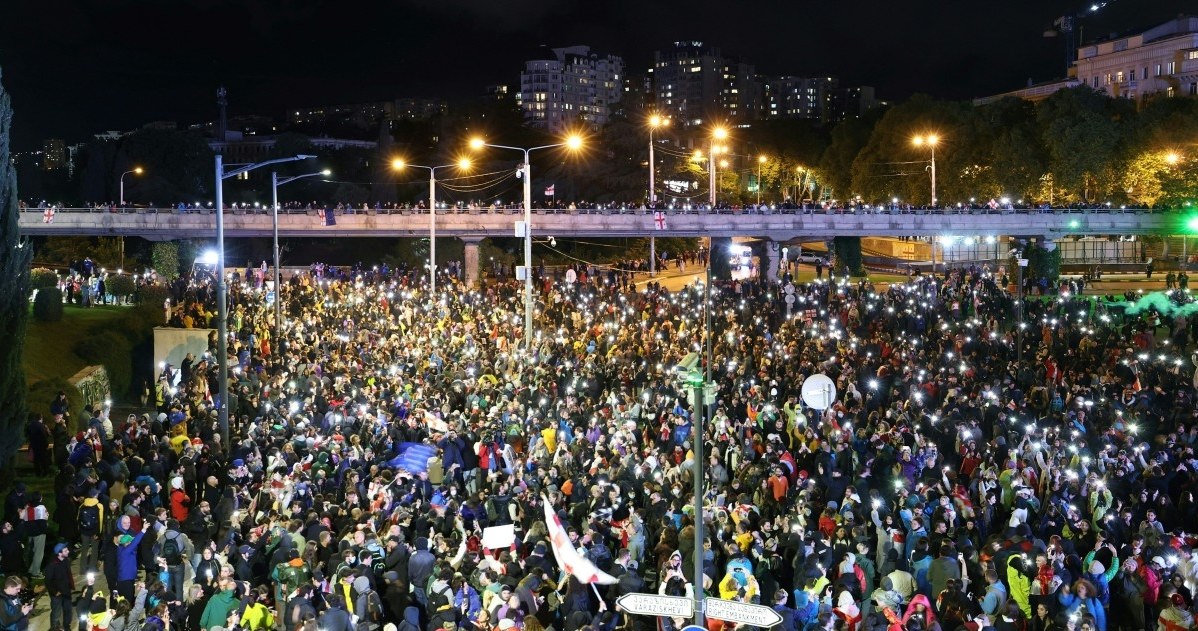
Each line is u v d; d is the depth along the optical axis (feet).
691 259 345.72
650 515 63.98
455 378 106.83
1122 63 540.11
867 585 56.29
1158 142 304.09
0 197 85.61
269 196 451.12
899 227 266.57
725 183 422.41
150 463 75.41
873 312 163.22
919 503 63.05
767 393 98.63
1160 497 67.77
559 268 301.84
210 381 106.93
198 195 409.69
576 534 60.80
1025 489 67.00
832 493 71.56
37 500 67.87
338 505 67.62
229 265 354.74
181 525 66.03
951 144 344.49
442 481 72.64
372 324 152.56
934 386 100.42
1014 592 55.21
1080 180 310.24
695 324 150.00
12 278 86.89
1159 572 55.83
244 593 52.60
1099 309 166.20
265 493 66.95
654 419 89.76
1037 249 269.44
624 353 122.31
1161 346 136.26
